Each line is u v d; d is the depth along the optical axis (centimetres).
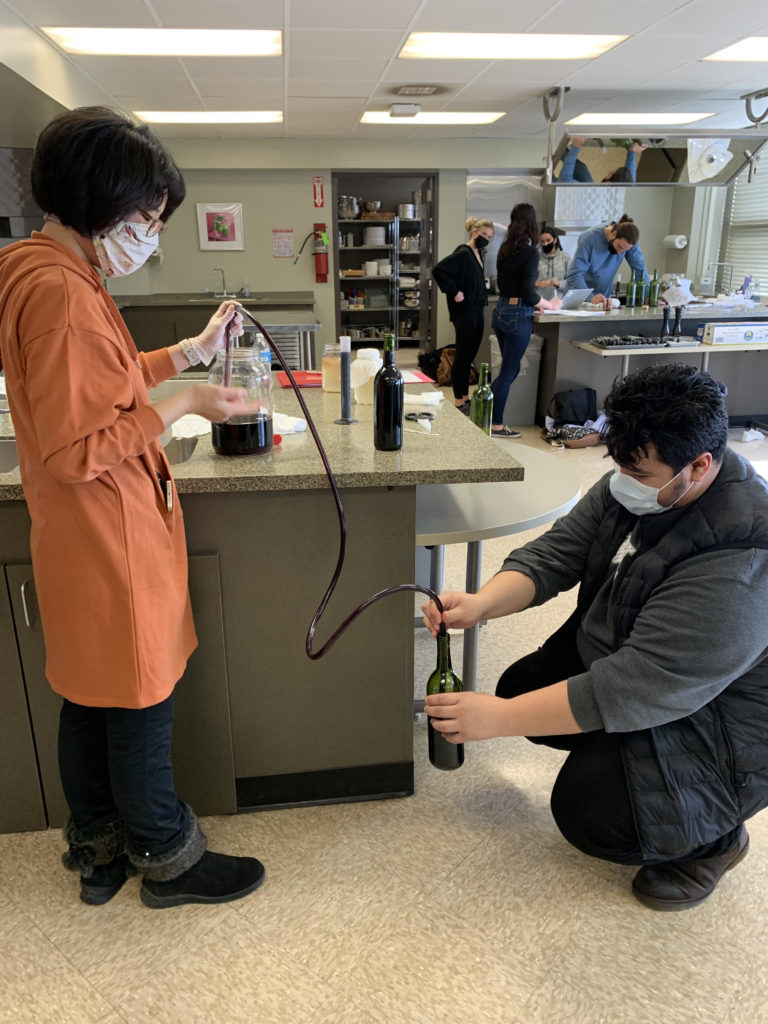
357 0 337
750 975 128
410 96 525
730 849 146
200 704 160
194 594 151
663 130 519
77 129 98
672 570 128
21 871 153
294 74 462
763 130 528
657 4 353
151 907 144
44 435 101
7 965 131
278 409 201
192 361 154
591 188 796
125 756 129
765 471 453
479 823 166
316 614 138
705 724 133
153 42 398
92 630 117
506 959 131
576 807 140
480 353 709
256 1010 122
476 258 582
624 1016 121
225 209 696
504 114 597
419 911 142
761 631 119
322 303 730
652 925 139
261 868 149
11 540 143
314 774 171
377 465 146
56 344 100
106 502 112
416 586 135
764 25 386
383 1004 123
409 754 172
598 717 126
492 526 165
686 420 112
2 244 340
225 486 139
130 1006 123
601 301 550
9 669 151
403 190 935
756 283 685
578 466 462
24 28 361
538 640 245
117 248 110
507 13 360
